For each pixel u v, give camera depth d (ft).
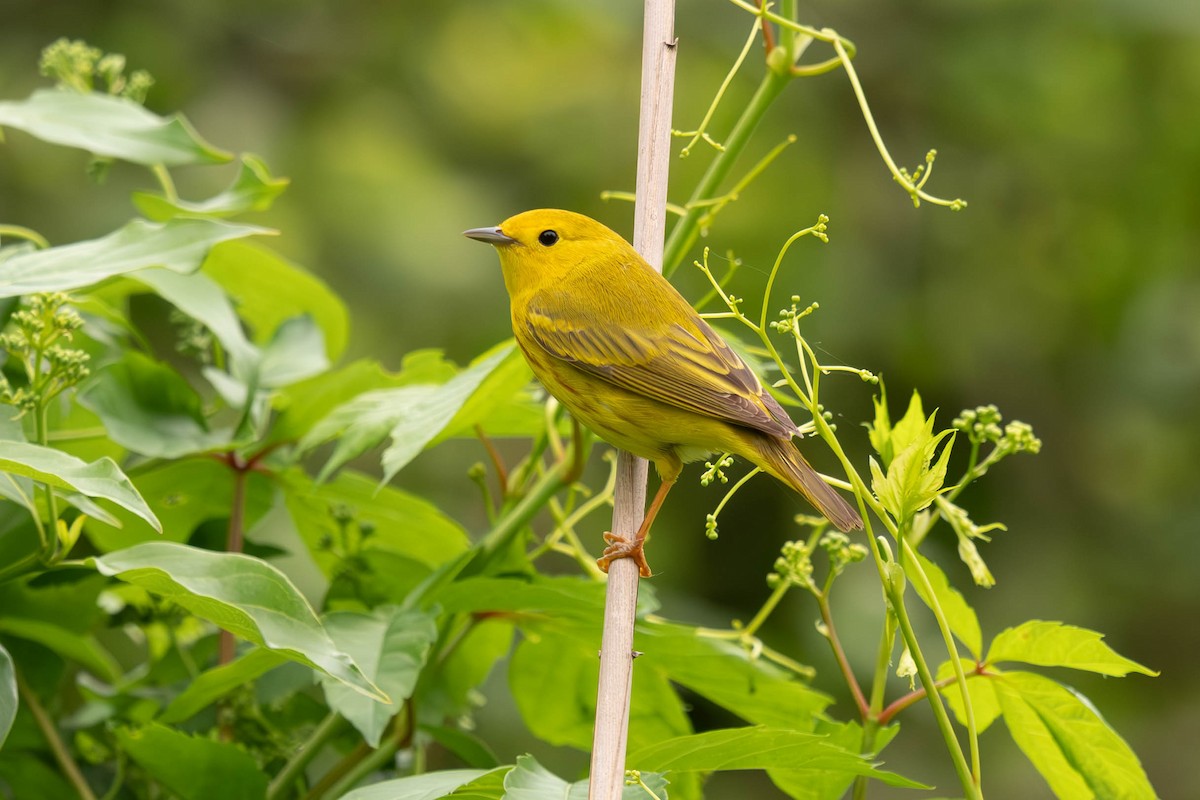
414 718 23.03
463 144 55.21
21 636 24.27
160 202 24.27
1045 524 53.62
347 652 20.53
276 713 24.95
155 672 24.76
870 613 45.57
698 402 24.39
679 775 23.11
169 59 52.47
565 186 54.60
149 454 22.54
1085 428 55.01
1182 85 56.18
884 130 56.08
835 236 52.19
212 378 24.31
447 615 23.09
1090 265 56.18
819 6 56.03
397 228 50.88
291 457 23.76
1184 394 55.06
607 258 26.14
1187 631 53.26
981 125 56.08
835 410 50.65
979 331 54.13
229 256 25.98
